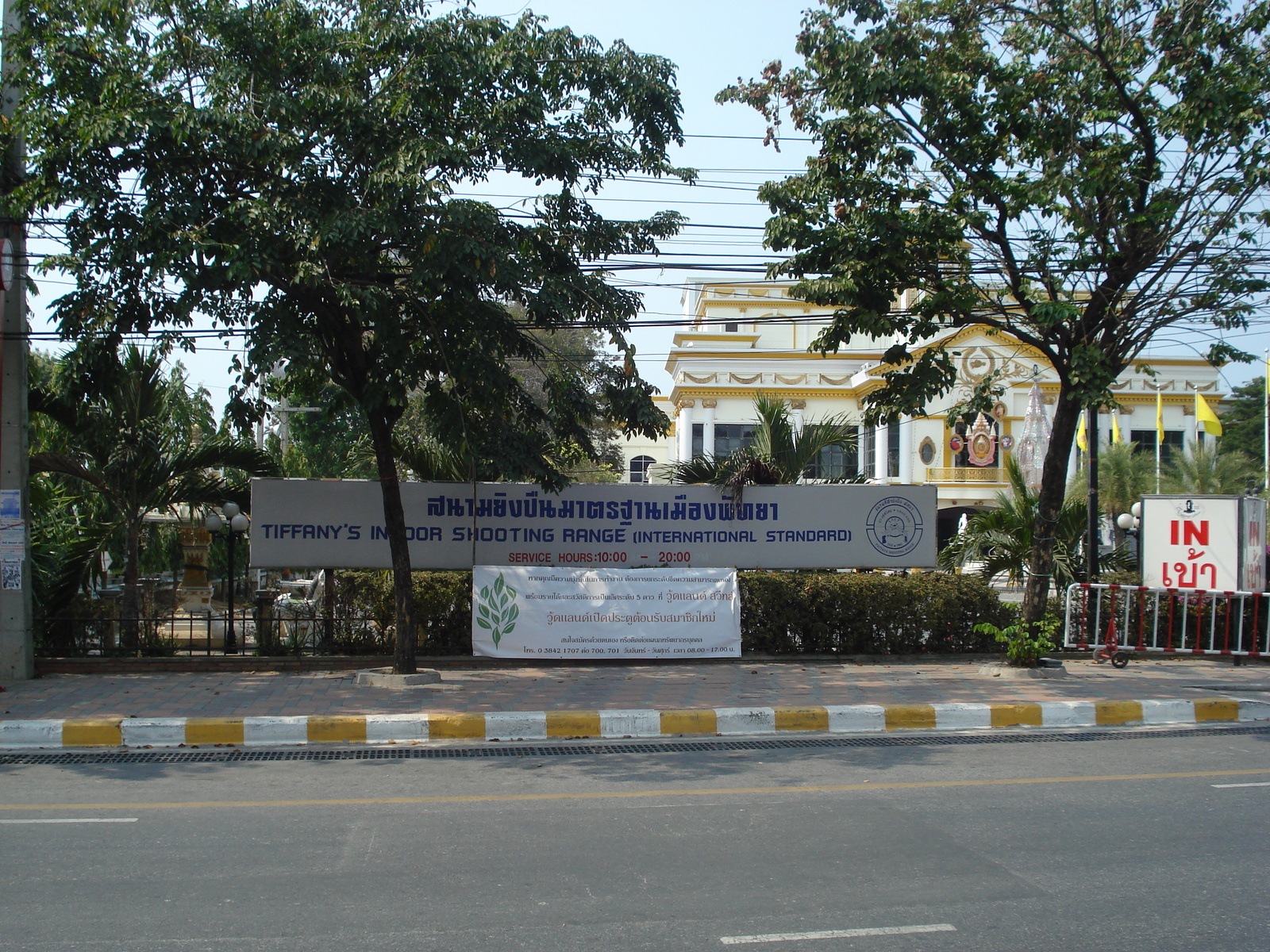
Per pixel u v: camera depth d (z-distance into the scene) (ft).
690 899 15.69
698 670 38.24
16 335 34.71
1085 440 96.07
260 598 39.88
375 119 30.71
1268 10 34.96
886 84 35.17
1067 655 42.55
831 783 23.56
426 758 26.32
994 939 14.19
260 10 31.30
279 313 30.25
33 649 35.73
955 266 39.06
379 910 15.16
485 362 33.63
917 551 43.39
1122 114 36.83
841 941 14.08
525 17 32.58
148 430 40.63
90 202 29.48
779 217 37.35
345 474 97.76
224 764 25.49
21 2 30.76
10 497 34.71
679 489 42.29
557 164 32.55
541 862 17.47
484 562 40.96
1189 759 26.35
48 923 14.60
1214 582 43.37
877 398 38.91
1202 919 14.96
